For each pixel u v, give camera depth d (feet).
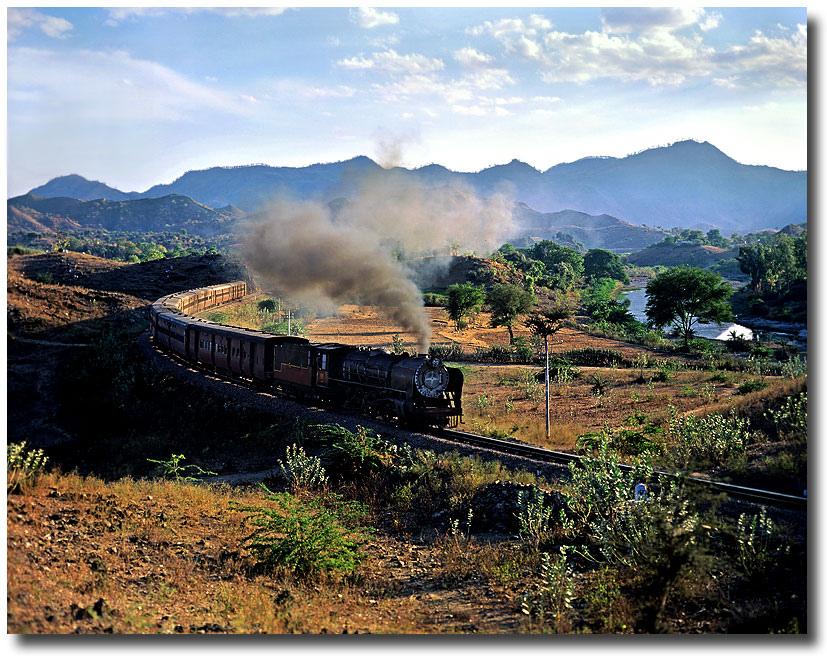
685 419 72.43
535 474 63.46
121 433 112.68
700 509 47.09
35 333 188.65
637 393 118.83
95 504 53.88
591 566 46.39
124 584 39.86
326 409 97.96
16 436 115.34
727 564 40.60
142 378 132.87
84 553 42.98
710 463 60.49
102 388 130.52
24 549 40.29
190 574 43.70
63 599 35.35
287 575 46.01
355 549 52.06
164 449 98.48
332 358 97.45
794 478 51.60
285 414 98.89
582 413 102.22
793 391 74.95
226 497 64.95
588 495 49.88
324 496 65.41
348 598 43.09
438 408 82.23
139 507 56.03
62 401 132.77
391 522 60.85
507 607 41.29
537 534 50.72
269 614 37.76
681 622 37.14
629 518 44.24
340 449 73.31
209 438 99.30
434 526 59.16
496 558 49.26
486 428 87.51
